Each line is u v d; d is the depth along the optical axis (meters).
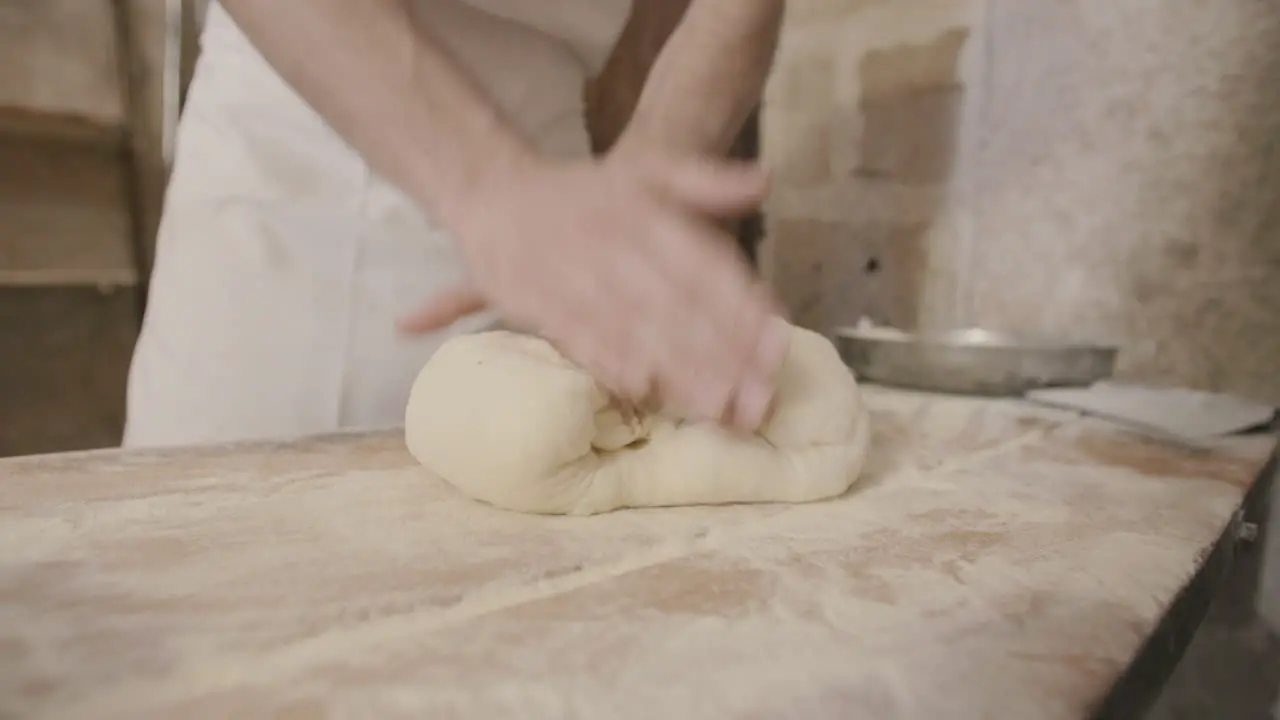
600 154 1.31
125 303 1.84
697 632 0.40
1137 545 0.52
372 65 0.55
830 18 1.33
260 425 0.96
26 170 1.69
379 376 1.01
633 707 0.33
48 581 0.44
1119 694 0.36
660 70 0.86
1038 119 1.12
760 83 0.89
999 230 1.17
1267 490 0.79
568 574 0.47
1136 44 1.02
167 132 1.61
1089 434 0.82
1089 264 1.09
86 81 1.67
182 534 0.51
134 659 0.36
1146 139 1.02
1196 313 1.00
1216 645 0.86
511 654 0.37
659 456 0.59
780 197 1.45
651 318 0.53
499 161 0.57
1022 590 0.45
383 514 0.56
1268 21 0.92
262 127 0.96
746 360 0.54
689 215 0.61
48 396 1.79
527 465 0.54
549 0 0.96
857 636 0.39
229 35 0.98
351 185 0.98
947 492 0.64
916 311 1.27
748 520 0.57
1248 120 0.94
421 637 0.39
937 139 1.22
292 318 0.97
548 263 0.54
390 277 1.00
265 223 0.95
